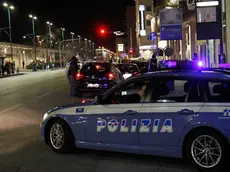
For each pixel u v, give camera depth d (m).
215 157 5.50
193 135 5.62
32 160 6.54
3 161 6.51
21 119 10.92
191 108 5.61
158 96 5.96
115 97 6.41
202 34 14.71
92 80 15.98
